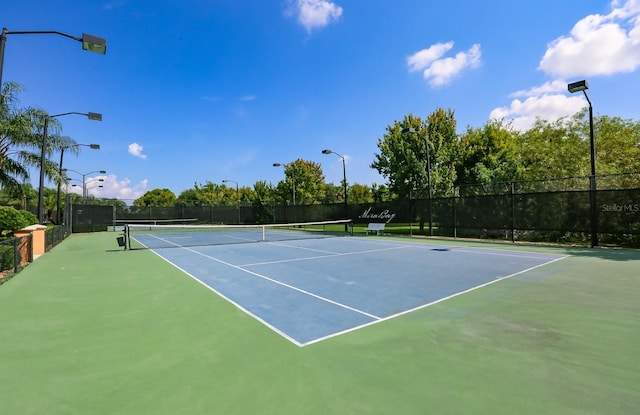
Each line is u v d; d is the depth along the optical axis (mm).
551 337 4238
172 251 13680
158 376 3277
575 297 6180
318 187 42406
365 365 3484
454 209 18859
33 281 7785
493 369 3389
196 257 11773
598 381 3141
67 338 4273
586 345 3980
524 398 2854
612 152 20781
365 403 2783
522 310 5391
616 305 5652
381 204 22297
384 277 8055
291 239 19375
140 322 4867
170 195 83562
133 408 2740
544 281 7570
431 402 2797
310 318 5012
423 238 19156
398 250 13625
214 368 3434
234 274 8492
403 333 4402
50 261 11047
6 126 16312
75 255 12609
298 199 38719
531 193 15773
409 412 2650
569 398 2854
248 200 46219
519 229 16203
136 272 8883
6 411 2721
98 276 8359
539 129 28125
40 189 16062
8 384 3154
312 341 4133
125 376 3285
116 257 11938
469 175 28922
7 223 10945
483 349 3885
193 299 6105
